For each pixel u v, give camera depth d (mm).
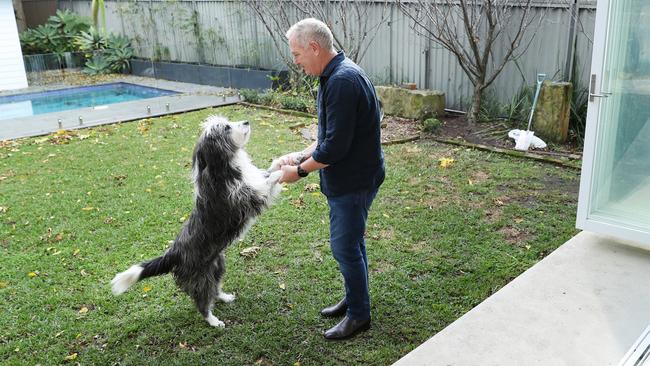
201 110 9180
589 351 2658
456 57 7832
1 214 4910
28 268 3920
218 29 11773
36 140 7449
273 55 10742
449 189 5191
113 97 12273
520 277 3377
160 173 5941
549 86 6438
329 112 2574
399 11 8438
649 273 3344
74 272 3855
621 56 3432
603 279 3301
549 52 6957
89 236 4414
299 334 3092
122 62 14375
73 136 7648
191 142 7160
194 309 3383
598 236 3891
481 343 2764
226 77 11516
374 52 9070
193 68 12367
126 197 5254
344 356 2885
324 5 9266
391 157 6215
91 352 3010
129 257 4055
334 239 2885
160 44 13469
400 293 3439
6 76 12914
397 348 2922
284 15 9586
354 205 2795
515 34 7211
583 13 6520
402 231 4316
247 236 4297
